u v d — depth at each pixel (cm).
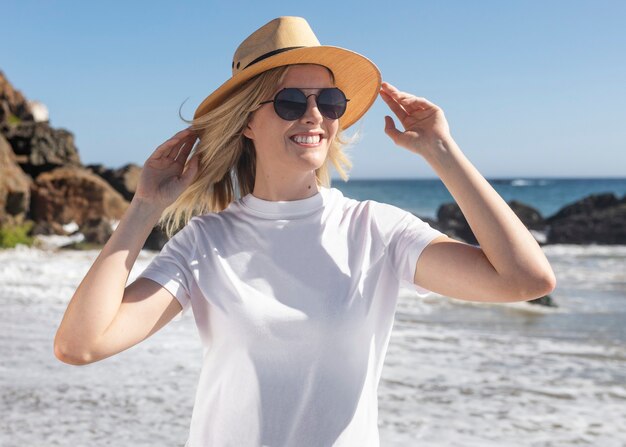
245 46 213
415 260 196
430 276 196
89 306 184
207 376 199
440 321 955
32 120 4162
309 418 188
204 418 198
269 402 189
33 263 1622
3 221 2508
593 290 1374
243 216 209
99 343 184
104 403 543
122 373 625
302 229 203
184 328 816
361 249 202
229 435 191
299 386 189
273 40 207
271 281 197
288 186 211
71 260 1764
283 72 204
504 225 183
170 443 466
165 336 771
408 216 207
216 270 201
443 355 725
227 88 211
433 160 197
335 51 201
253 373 190
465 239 3170
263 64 200
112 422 502
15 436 470
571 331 906
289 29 209
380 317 201
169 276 198
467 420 516
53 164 3105
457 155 195
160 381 603
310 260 199
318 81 207
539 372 663
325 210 207
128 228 198
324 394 188
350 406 190
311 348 189
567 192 9506
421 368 665
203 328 202
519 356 732
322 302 192
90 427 491
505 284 181
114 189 3228
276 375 189
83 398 554
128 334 189
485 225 183
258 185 218
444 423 508
